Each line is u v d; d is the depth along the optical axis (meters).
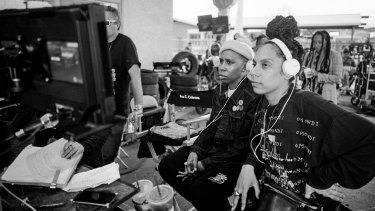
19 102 0.84
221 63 1.51
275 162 0.99
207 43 9.49
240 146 1.42
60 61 0.58
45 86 0.65
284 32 0.95
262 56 0.89
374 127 0.74
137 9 4.85
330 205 0.90
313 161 0.86
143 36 5.07
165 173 1.59
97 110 0.57
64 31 0.54
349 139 0.76
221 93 1.60
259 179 1.06
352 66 7.98
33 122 0.81
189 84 4.74
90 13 0.51
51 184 0.91
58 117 0.64
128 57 1.88
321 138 0.83
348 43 9.28
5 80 0.77
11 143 1.07
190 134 1.90
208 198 1.24
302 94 0.89
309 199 0.87
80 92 0.56
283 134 0.93
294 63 0.85
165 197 1.07
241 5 7.83
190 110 5.29
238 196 0.98
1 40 0.75
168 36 5.53
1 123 1.03
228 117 1.50
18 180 0.93
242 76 1.48
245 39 1.85
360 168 0.75
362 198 2.31
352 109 5.99
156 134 1.90
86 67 0.53
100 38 0.54
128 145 3.30
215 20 5.63
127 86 1.97
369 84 5.55
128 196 0.87
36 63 0.63
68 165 1.00
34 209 0.79
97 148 1.38
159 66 5.02
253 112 1.39
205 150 1.58
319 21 10.56
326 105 0.83
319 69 2.98
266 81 0.89
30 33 0.63
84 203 0.82
